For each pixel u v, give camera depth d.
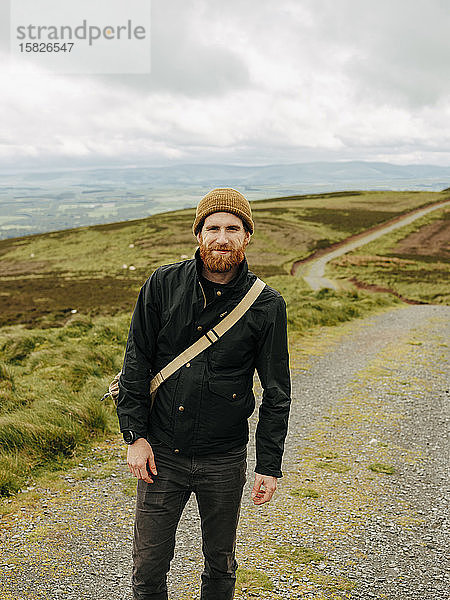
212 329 2.27
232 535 2.46
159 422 2.33
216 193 2.28
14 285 47.19
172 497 2.36
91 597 3.09
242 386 2.32
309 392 8.51
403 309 20.92
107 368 9.12
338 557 3.76
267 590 3.26
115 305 30.81
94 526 4.04
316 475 5.33
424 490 5.07
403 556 3.81
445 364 10.73
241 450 2.40
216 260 2.20
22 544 3.69
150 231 79.56
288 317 14.81
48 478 4.92
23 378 8.27
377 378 9.47
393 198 114.25
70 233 83.12
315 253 64.94
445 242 70.12
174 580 3.35
